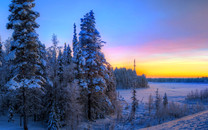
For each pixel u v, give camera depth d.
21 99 18.06
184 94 80.38
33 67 16.25
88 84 21.56
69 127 17.64
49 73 18.98
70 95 18.30
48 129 16.97
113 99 27.22
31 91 18.05
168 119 27.75
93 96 22.50
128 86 115.56
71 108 18.12
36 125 19.16
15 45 15.01
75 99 18.44
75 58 21.03
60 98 19.22
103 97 23.42
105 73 24.39
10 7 15.62
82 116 20.80
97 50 23.34
